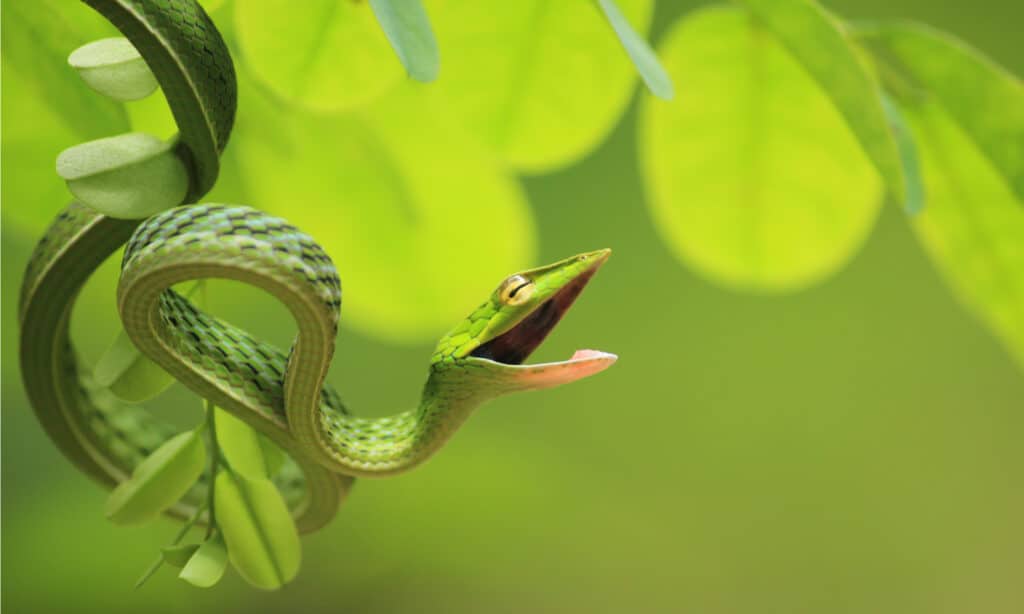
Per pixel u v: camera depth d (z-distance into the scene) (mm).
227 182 828
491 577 1515
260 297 1062
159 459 746
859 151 829
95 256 749
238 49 792
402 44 729
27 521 1189
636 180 1688
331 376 1497
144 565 1219
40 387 771
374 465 764
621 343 1753
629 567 1699
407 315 859
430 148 835
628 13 808
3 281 910
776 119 828
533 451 1674
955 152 811
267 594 1375
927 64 796
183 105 730
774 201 841
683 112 830
